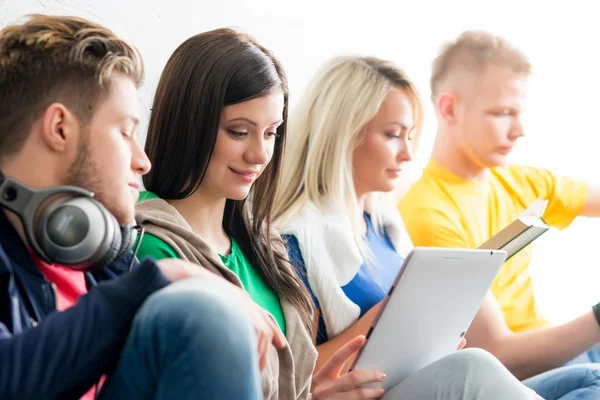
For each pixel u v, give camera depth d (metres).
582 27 2.66
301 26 2.04
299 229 1.65
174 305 0.67
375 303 1.69
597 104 2.68
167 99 1.27
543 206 1.60
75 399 0.71
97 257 0.78
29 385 0.66
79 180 0.84
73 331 0.68
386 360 1.29
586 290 2.58
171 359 0.66
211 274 0.79
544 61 2.62
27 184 0.82
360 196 1.85
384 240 1.88
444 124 2.26
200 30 1.79
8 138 0.82
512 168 2.35
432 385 1.17
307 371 1.32
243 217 1.38
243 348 0.67
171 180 1.28
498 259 1.33
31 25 0.84
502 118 2.22
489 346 1.82
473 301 1.35
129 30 1.64
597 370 1.59
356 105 1.78
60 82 0.82
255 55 1.27
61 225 0.77
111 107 0.85
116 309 0.70
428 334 1.31
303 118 1.81
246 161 1.28
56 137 0.82
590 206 2.37
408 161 1.87
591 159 2.67
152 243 1.17
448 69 2.28
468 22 2.43
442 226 2.07
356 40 2.17
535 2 2.59
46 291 0.82
